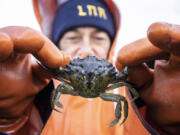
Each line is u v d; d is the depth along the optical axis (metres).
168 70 0.26
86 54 0.43
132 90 0.27
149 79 0.27
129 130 0.27
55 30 0.51
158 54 0.24
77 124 0.28
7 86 0.25
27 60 0.27
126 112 0.27
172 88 0.25
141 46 0.24
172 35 0.19
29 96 0.27
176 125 0.26
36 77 0.28
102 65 0.27
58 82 0.36
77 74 0.26
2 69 0.24
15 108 0.26
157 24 0.20
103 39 0.49
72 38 0.48
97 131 0.27
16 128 0.27
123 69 0.28
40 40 0.22
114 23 0.53
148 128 0.25
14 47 0.22
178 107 0.25
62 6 0.51
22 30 0.22
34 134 0.29
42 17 0.55
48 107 0.28
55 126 0.28
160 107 0.26
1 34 0.20
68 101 0.31
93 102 0.31
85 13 0.47
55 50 0.25
